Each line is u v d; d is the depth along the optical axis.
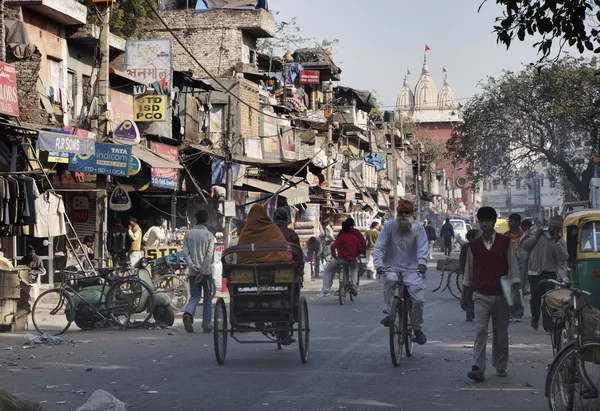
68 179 23.81
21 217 16.98
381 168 67.12
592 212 14.52
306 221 37.38
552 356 11.88
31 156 20.31
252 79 42.59
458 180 93.94
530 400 8.64
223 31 42.53
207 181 31.23
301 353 11.08
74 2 24.77
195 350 12.53
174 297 18.97
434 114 130.62
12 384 9.60
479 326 9.88
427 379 9.91
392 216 62.94
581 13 11.73
